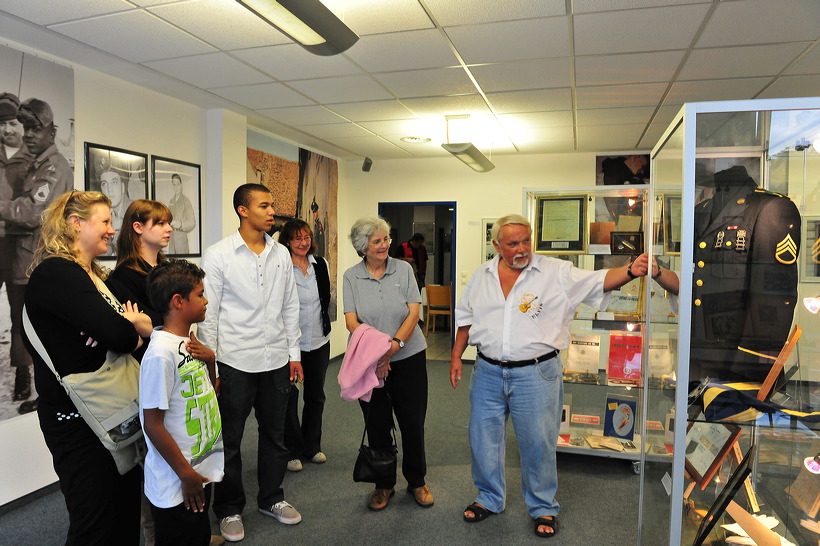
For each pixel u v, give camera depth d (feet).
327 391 16.37
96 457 5.37
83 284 5.08
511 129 16.29
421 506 8.91
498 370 7.96
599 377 10.78
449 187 21.97
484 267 8.46
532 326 7.73
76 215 5.42
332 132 17.03
